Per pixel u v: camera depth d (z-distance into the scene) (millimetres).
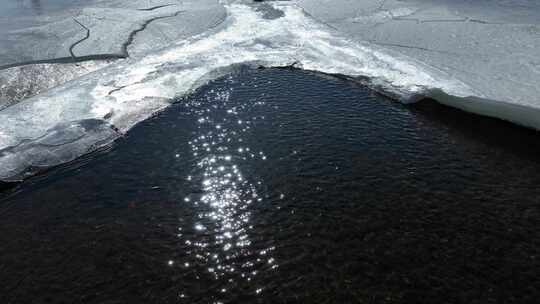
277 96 7031
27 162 5531
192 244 4355
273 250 4258
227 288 3891
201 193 4996
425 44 8688
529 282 3914
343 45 8883
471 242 4320
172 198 4941
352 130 6094
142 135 6078
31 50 8461
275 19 10469
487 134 5980
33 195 5066
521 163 5422
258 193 4973
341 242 4332
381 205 4773
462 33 9031
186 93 7133
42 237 4469
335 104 6781
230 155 5609
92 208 4840
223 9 11094
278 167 5367
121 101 6848
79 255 4258
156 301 3791
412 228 4488
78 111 6574
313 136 5949
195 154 5656
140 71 7797
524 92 6750
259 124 6254
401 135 5992
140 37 9172
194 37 9320
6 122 6312
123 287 3928
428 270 4035
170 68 7902
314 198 4875
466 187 5027
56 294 3871
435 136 5977
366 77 7543
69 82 7441
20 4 11703
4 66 7828
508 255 4176
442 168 5344
